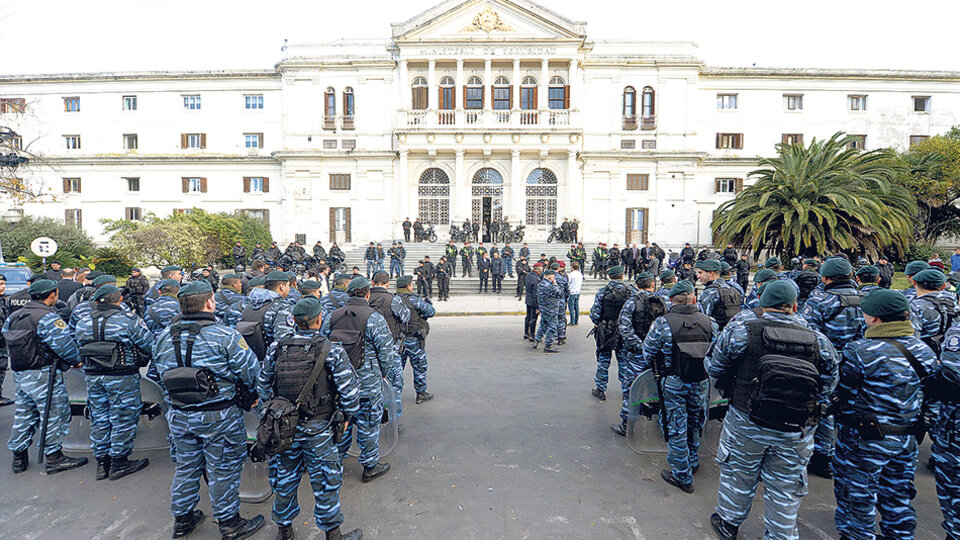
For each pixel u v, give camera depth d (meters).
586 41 28.16
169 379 3.45
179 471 3.64
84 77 30.45
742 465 3.36
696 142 28.89
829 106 29.38
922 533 3.70
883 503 3.47
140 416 4.82
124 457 4.68
